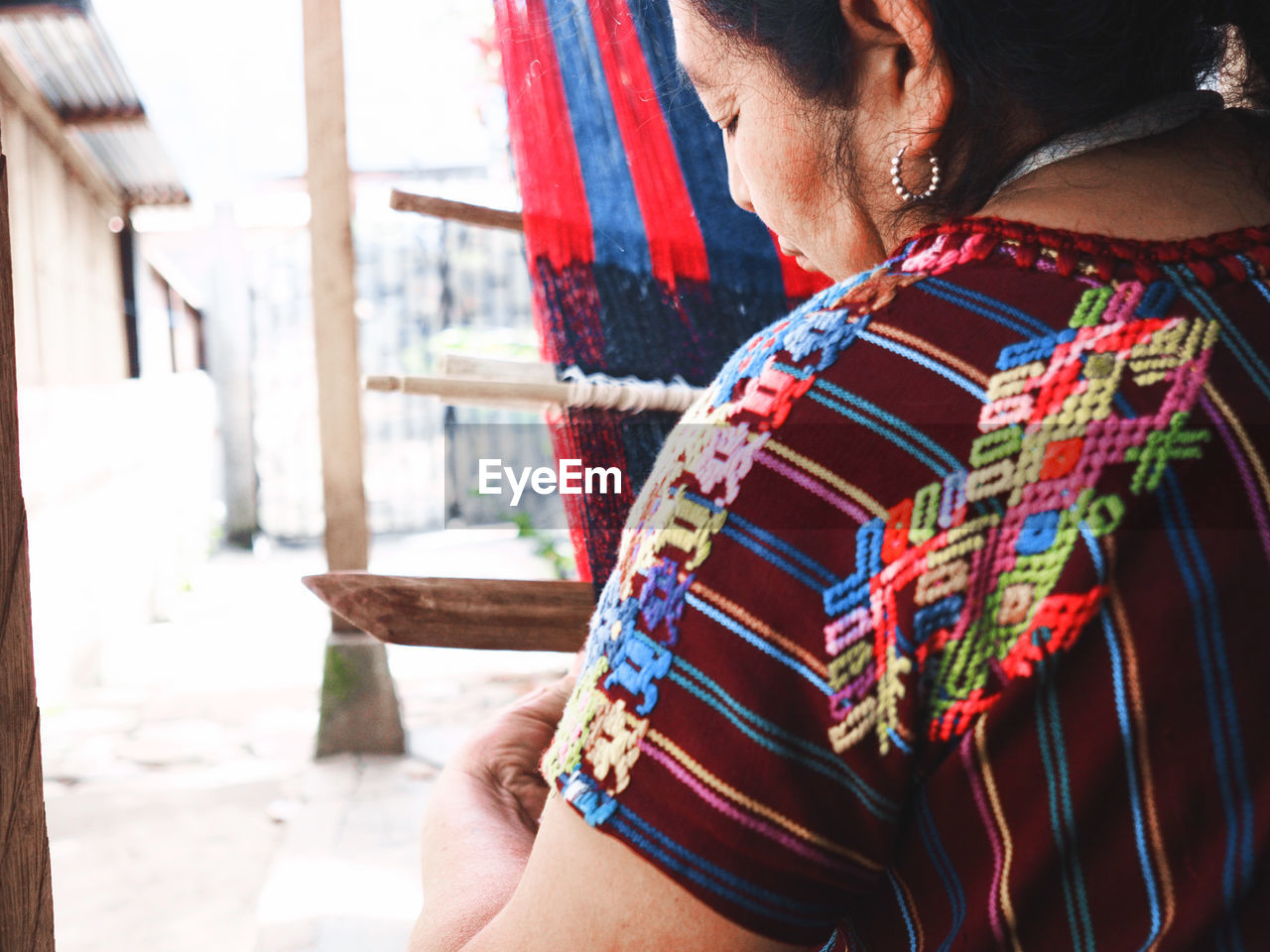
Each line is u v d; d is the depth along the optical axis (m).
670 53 1.27
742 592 0.44
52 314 5.17
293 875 2.71
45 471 4.38
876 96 0.54
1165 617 0.41
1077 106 0.50
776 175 0.59
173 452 7.14
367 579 1.09
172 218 8.59
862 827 0.45
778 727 0.44
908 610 0.43
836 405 0.45
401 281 8.24
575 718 0.47
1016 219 0.48
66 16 3.99
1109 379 0.43
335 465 3.30
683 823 0.44
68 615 4.62
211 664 5.15
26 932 0.76
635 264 1.37
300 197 9.35
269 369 8.72
